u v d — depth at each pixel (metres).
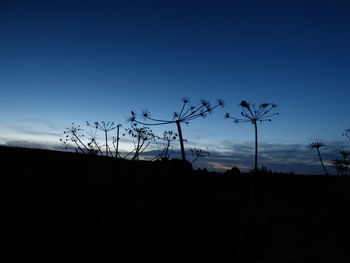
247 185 9.84
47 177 6.54
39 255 3.49
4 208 4.91
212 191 8.30
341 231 5.22
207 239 4.78
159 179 6.81
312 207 6.69
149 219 5.23
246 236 5.16
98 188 6.36
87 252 3.75
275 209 7.12
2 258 3.29
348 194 1.99
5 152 7.82
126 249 4.00
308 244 4.68
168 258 3.91
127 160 6.56
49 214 4.94
